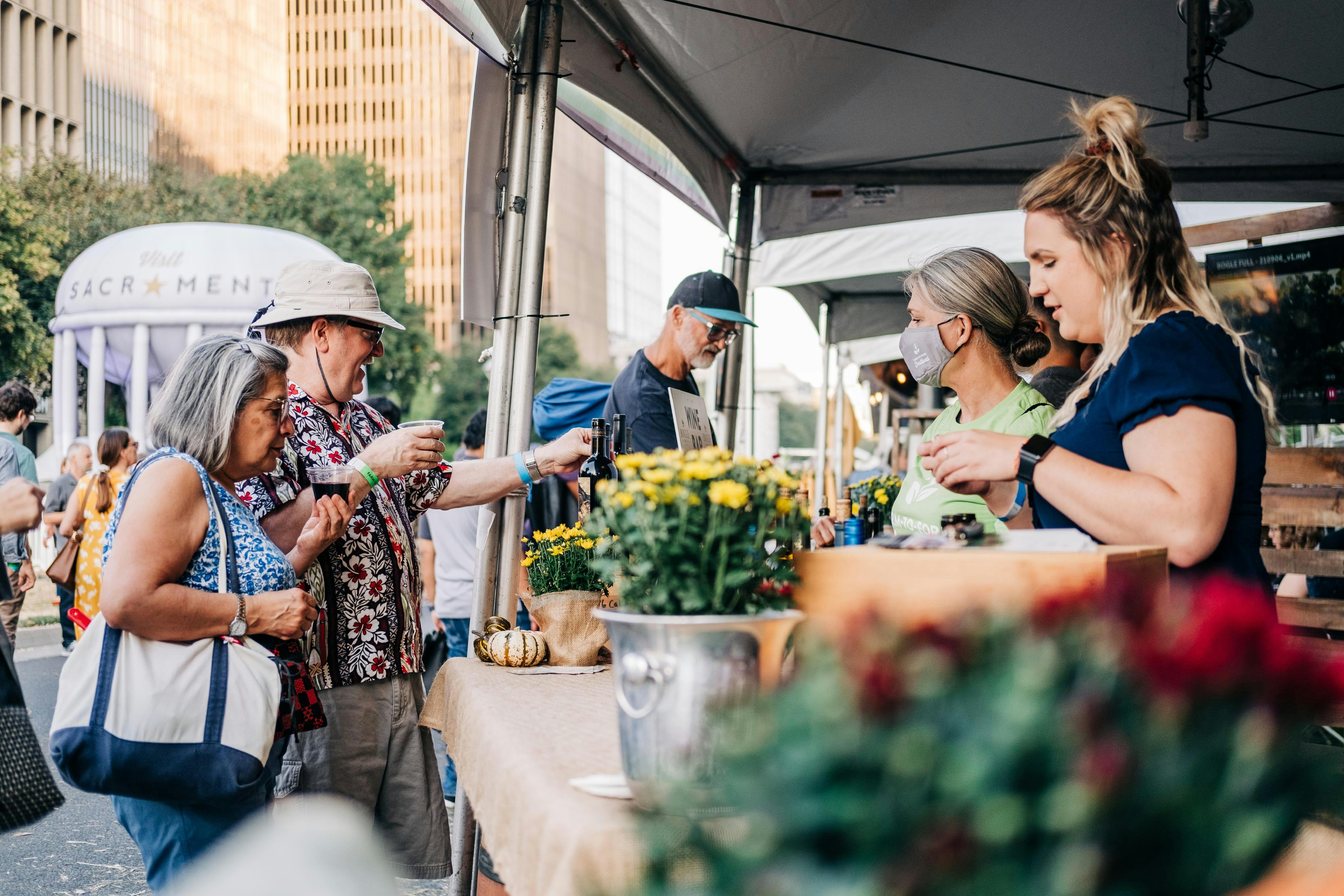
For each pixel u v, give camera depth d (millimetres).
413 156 105250
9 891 4184
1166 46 4840
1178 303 1729
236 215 44812
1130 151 1757
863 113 5621
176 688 2127
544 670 2434
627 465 1353
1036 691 757
